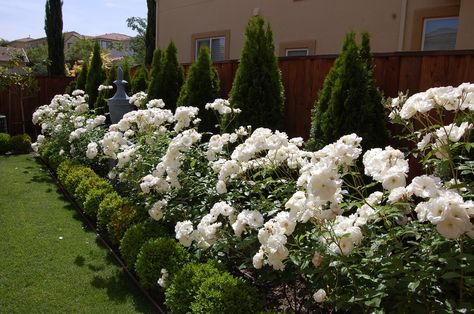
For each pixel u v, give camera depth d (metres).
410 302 1.50
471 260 1.38
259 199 2.59
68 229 4.02
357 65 3.10
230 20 8.09
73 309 2.60
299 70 4.13
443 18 5.24
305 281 2.06
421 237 1.66
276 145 2.25
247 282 2.29
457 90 1.69
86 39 38.62
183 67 6.18
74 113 6.31
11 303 2.65
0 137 8.49
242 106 3.97
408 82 3.22
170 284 2.41
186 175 3.03
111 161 5.02
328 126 3.20
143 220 3.26
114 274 3.09
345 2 6.23
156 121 3.61
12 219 4.26
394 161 1.64
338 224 1.65
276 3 7.22
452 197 1.28
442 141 1.74
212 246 2.36
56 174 6.35
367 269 1.66
